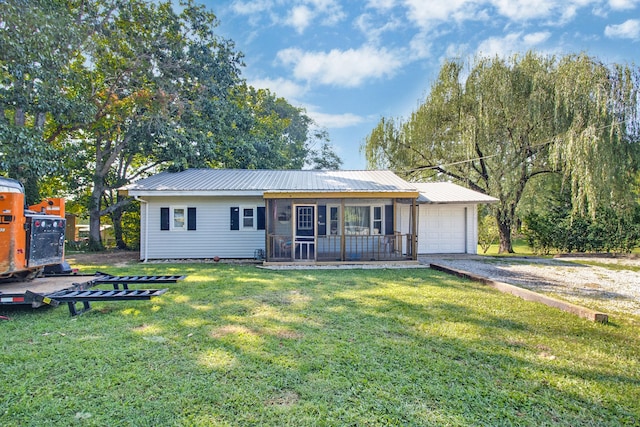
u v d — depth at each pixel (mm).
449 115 17641
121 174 18422
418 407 2738
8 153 10570
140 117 15891
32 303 5105
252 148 18609
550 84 14625
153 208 12664
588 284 8258
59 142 16344
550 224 16547
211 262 11930
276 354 3697
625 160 13648
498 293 6758
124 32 15438
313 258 11617
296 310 5469
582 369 3467
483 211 20531
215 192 11742
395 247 12438
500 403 2822
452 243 14461
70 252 15836
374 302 6008
